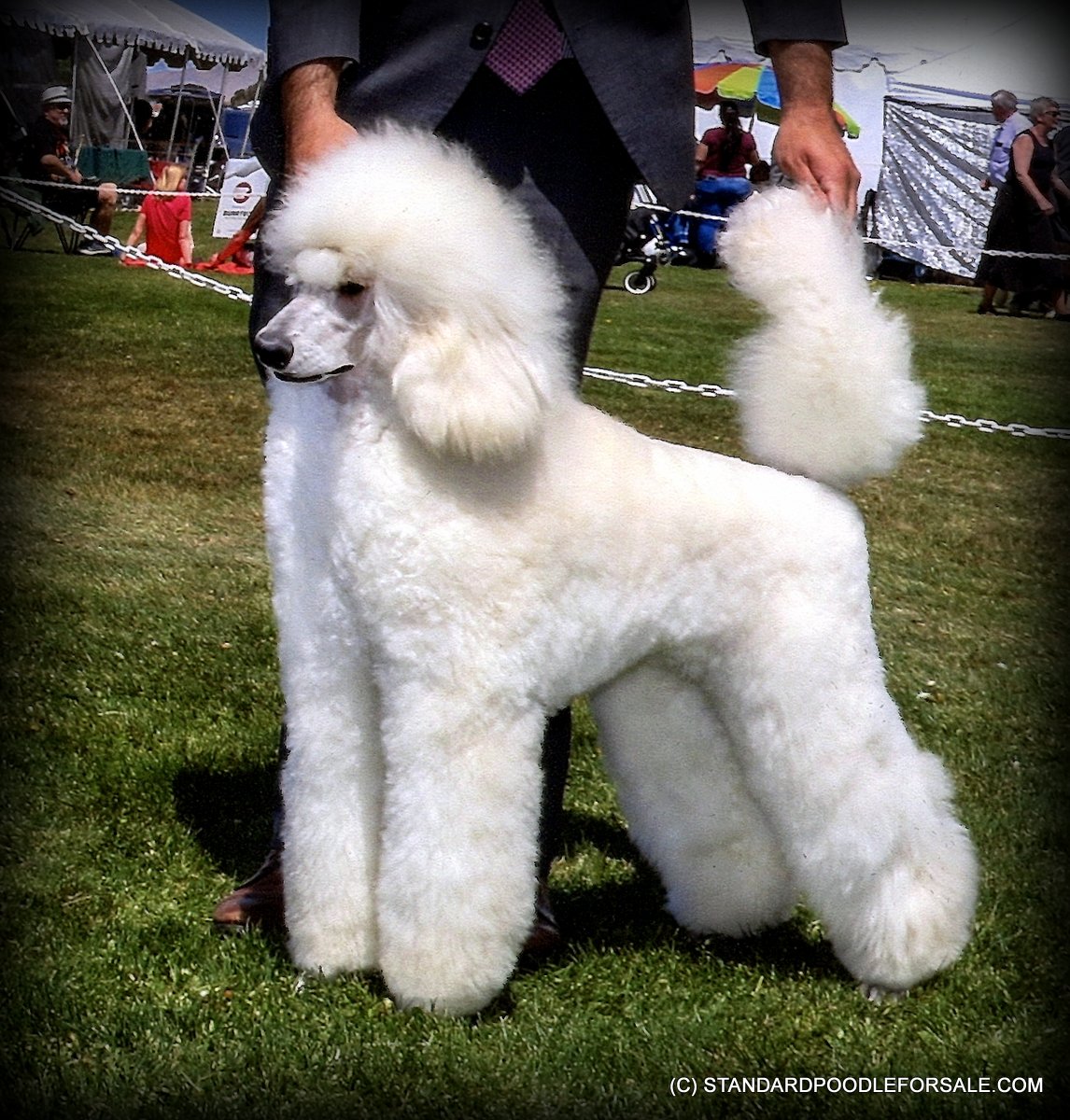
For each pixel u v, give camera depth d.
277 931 2.97
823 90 2.94
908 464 8.23
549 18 2.90
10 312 10.84
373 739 2.66
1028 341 13.10
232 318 11.46
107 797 3.53
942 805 2.94
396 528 2.44
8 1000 2.62
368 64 2.95
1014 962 3.02
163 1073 2.46
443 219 2.42
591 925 3.17
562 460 2.56
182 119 23.05
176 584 5.22
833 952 3.07
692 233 16.47
